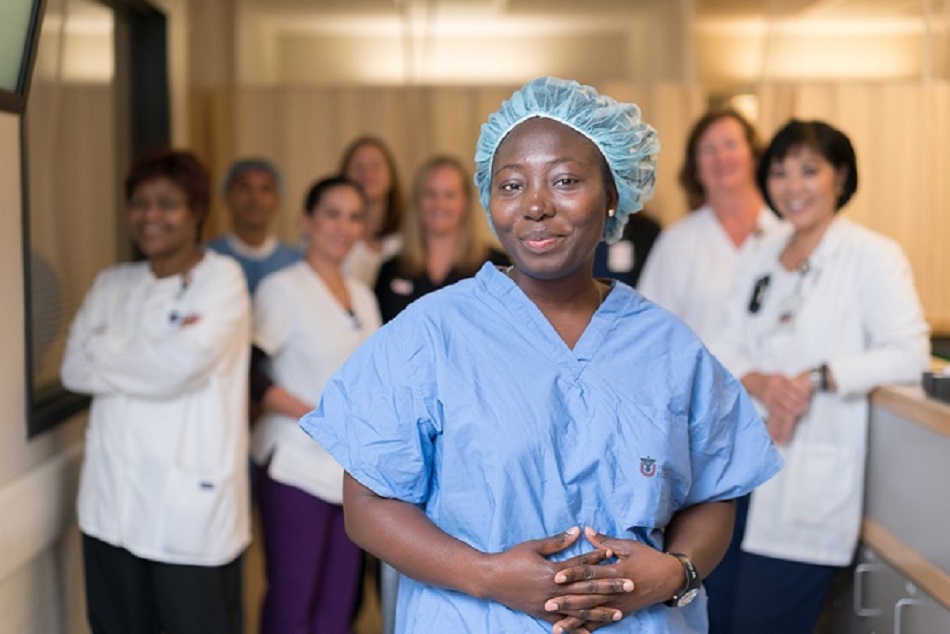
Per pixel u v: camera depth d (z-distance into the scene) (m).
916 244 5.66
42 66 3.24
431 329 1.71
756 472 1.84
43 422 2.94
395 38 6.10
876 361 2.82
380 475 1.69
